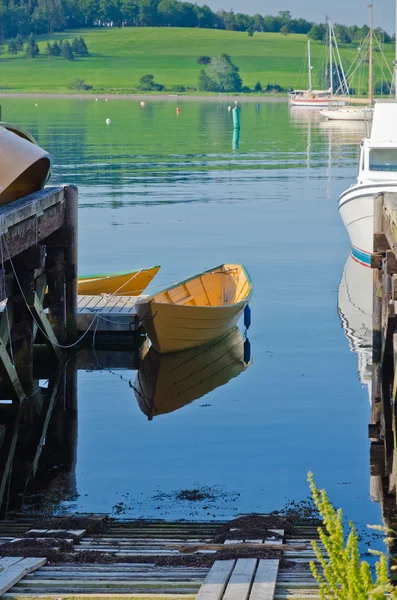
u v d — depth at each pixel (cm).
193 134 9419
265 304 2716
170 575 933
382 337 2138
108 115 13088
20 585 904
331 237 3778
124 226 4034
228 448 1647
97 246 3569
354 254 3259
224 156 7106
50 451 1647
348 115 12300
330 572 723
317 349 2278
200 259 3322
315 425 1761
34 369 2178
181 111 14800
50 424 1797
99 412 1870
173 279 2992
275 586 883
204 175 5897
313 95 17788
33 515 1345
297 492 1436
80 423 1803
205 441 1686
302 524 1281
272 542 1102
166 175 5894
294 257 3372
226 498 1411
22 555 1009
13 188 2270
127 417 1836
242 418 1811
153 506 1380
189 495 1426
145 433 1736
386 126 3066
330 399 1914
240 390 1991
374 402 1892
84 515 1301
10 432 1755
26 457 1617
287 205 4650
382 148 3038
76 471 1546
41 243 2230
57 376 2131
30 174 2256
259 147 7925
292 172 6038
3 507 1382
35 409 1888
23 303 1984
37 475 1528
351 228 3147
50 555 1014
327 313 2608
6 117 12256
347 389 1978
